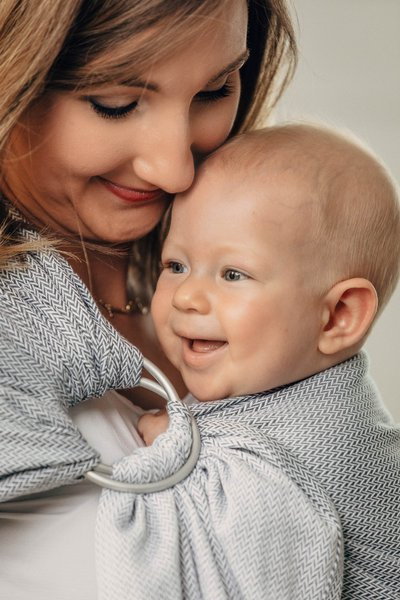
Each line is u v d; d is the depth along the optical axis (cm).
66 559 93
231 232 107
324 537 96
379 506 105
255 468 97
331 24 239
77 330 96
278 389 110
